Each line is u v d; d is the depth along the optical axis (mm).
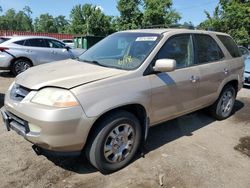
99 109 3184
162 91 3934
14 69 10031
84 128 3121
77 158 3855
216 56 5203
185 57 4465
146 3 42156
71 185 3291
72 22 60781
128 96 3465
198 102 4773
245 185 3494
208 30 5352
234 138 4867
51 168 3602
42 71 3744
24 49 10078
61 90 3117
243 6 25422
